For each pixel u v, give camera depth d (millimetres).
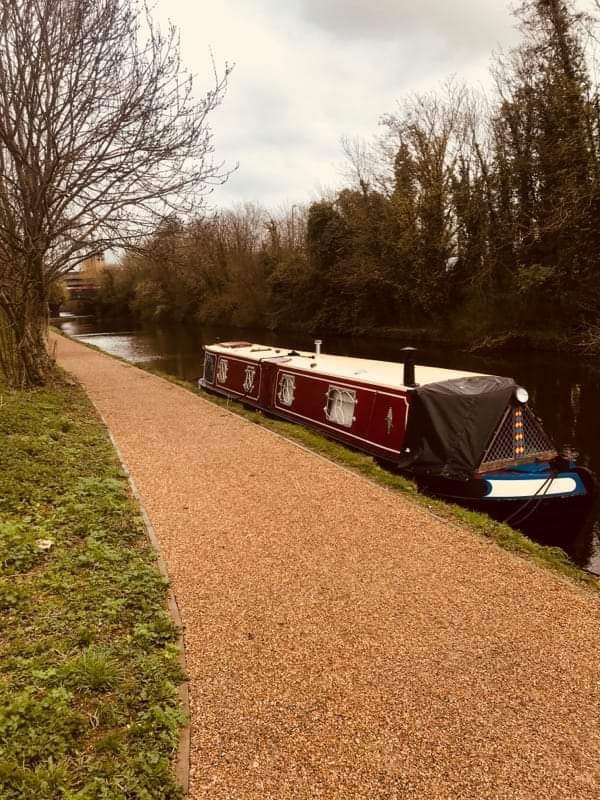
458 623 4578
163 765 3020
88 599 4527
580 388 17750
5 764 2857
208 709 3562
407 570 5449
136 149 12500
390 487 7805
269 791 2984
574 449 12062
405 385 9242
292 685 3807
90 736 3193
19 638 3986
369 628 4488
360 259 33938
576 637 4406
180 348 33500
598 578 5750
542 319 26250
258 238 46125
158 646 4098
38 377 14633
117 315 65812
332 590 5055
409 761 3203
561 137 23641
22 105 12047
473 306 28906
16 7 11477
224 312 46938
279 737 3352
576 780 3092
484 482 7574
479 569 5488
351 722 3484
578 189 22859
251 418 12133
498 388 8133
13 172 13992
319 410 11555
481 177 28516
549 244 25484
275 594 4965
